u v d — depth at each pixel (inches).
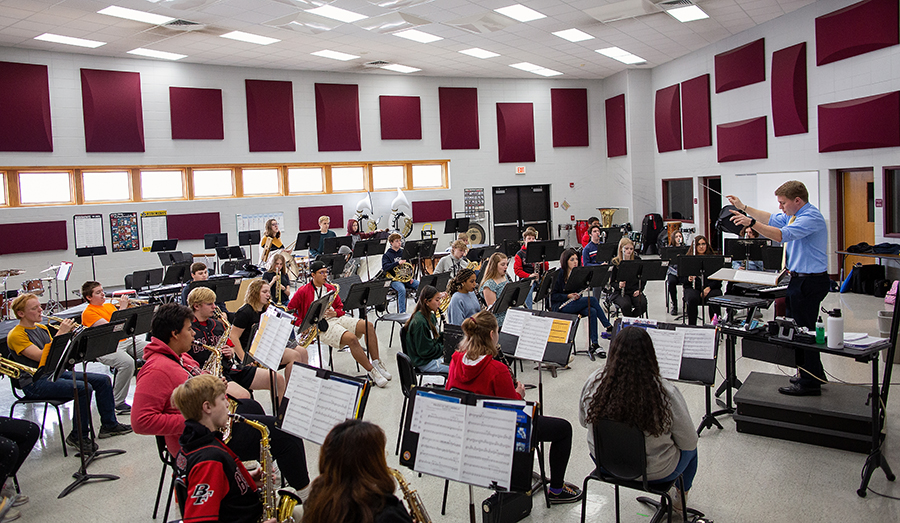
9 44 435.2
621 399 114.0
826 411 166.9
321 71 572.4
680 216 604.7
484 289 257.1
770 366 238.1
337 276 390.9
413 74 612.1
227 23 398.6
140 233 499.5
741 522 133.3
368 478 78.7
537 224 677.3
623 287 299.6
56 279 406.3
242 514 108.1
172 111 507.5
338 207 586.2
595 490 151.3
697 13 423.8
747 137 482.9
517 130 652.7
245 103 541.0
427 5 376.5
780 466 158.6
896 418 184.7
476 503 146.8
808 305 183.3
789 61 432.8
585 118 675.4
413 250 413.1
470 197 644.1
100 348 172.7
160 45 452.1
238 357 203.0
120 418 212.5
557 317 164.7
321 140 573.0
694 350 148.6
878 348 148.9
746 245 338.6
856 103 384.8
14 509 153.3
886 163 374.6
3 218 445.1
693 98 549.3
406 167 626.8
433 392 108.2
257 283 209.6
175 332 137.6
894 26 357.7
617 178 658.8
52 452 188.1
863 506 137.4
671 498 125.4
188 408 107.7
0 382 263.6
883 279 366.0
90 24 389.1
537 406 102.1
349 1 360.8
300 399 119.2
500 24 427.8
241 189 551.5
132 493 160.6
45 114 454.3
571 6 392.5
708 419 182.5
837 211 418.6
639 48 523.8
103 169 489.4
